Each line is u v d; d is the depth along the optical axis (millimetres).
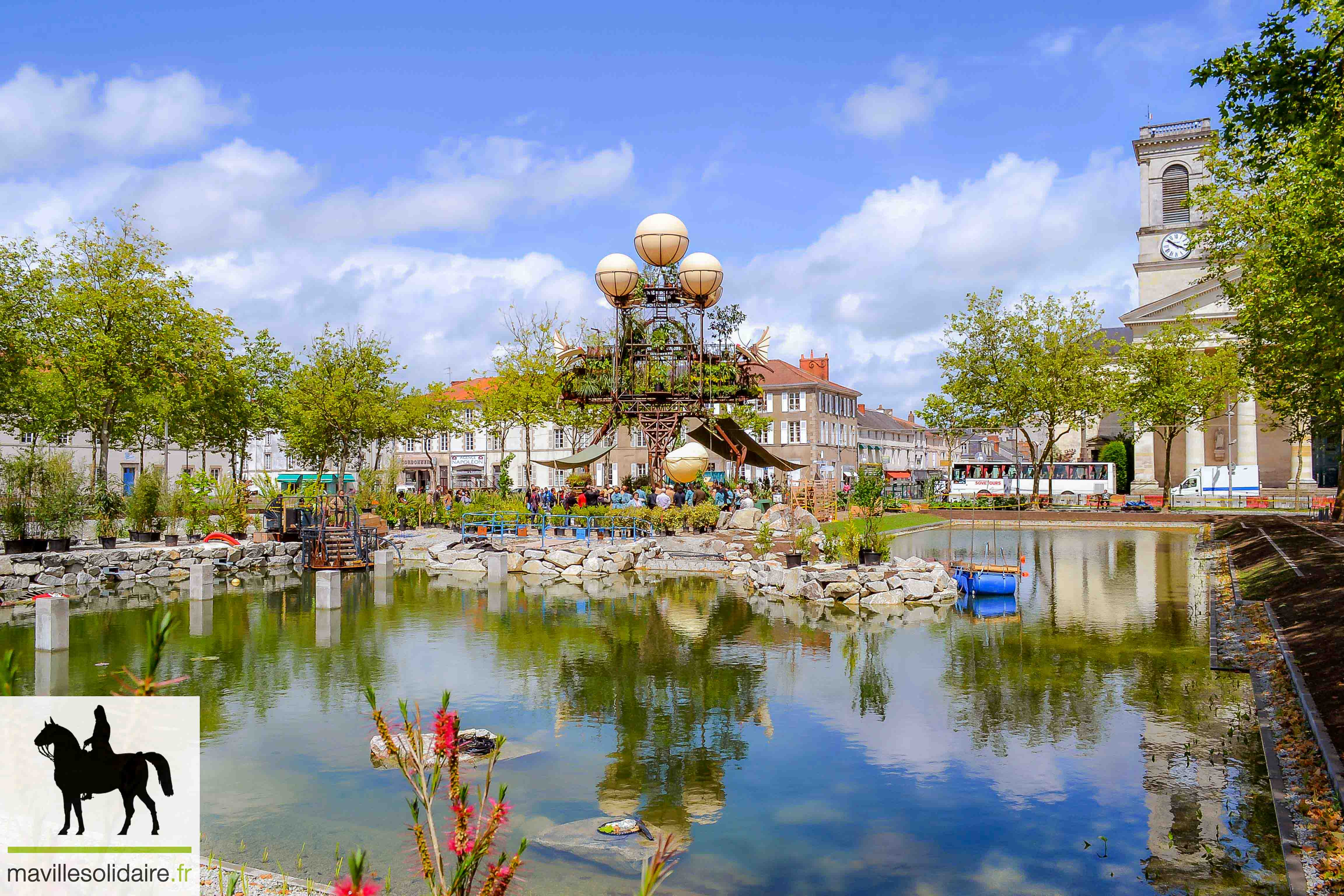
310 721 11242
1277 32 10609
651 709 11852
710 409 37000
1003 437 132000
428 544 32656
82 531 30156
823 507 39781
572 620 19141
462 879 3457
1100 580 24875
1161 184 73750
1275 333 25906
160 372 32062
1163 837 7570
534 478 71188
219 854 7176
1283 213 22094
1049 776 9117
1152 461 66812
